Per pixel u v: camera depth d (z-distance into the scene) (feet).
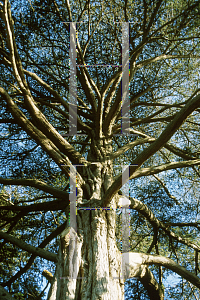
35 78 22.30
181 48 23.61
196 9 18.43
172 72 25.50
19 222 25.57
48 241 23.08
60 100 22.91
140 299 22.22
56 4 22.75
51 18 23.84
